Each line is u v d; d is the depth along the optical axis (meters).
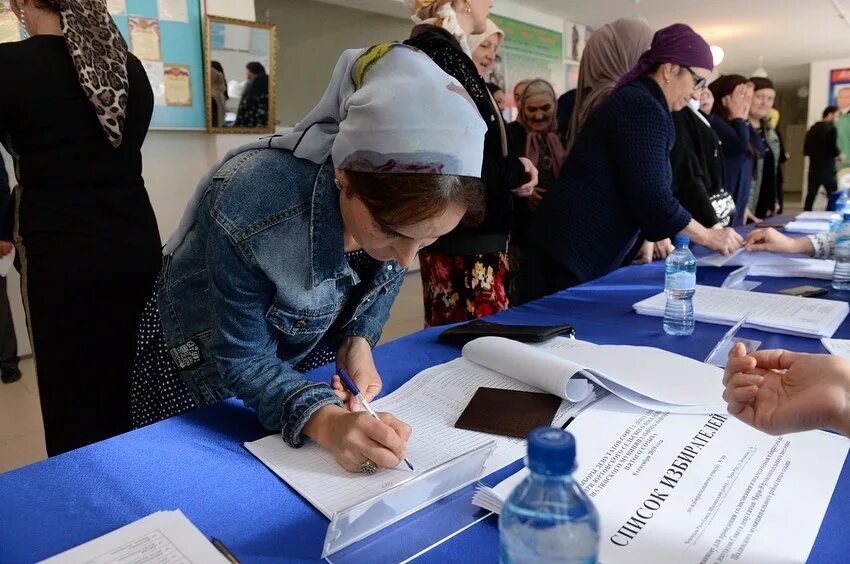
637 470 0.64
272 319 0.80
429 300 1.74
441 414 0.81
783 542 0.52
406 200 0.62
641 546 0.52
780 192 5.57
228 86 3.21
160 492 0.63
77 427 1.40
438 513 0.59
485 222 1.58
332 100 0.75
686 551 0.51
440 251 1.65
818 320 1.12
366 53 0.69
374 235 0.70
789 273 1.56
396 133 0.61
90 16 1.40
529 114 2.92
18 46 1.32
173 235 0.99
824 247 1.74
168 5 2.95
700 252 2.01
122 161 1.45
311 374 0.94
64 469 0.67
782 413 0.58
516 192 1.91
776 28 7.23
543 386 0.82
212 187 0.80
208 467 0.68
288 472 0.66
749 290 1.44
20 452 2.00
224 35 3.14
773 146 4.84
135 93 1.49
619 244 1.88
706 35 7.62
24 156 1.34
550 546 0.41
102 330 1.41
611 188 1.80
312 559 0.52
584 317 1.27
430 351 1.07
